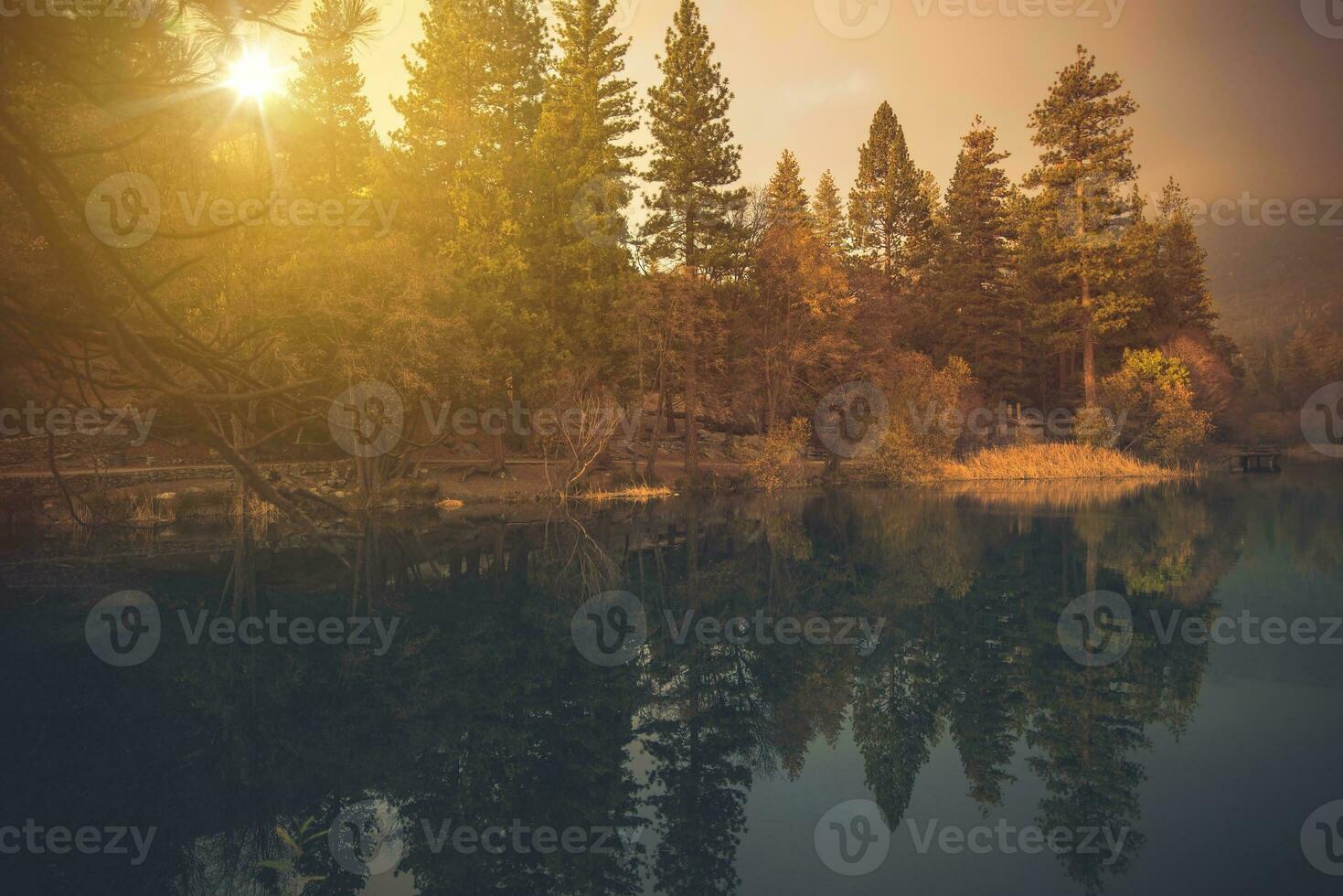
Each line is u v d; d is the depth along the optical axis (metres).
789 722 8.12
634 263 37.34
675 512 28.91
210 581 16.70
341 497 27.53
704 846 5.47
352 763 7.29
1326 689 8.62
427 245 31.69
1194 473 44.09
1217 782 6.29
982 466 41.50
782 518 26.80
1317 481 40.25
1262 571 15.78
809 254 37.62
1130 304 44.72
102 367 7.88
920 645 11.00
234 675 10.22
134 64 6.06
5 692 9.46
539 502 31.59
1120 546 19.28
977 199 54.25
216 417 8.45
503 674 10.21
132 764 7.27
